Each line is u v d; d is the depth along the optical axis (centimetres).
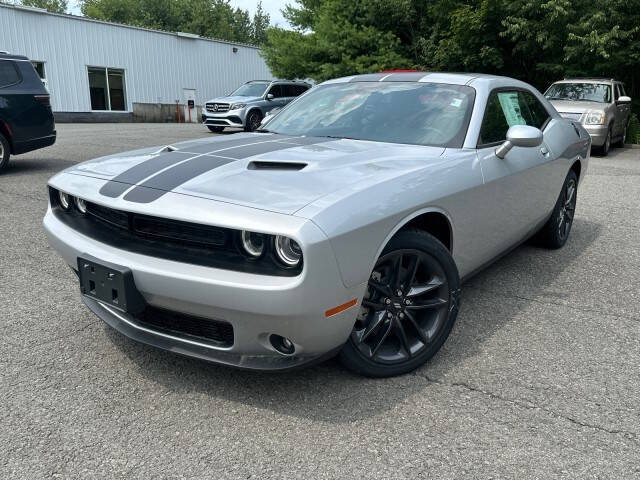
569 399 260
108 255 250
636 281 424
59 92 2434
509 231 374
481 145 336
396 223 253
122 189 261
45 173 845
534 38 1709
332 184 248
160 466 212
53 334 318
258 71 3431
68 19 2430
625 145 1503
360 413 247
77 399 254
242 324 229
